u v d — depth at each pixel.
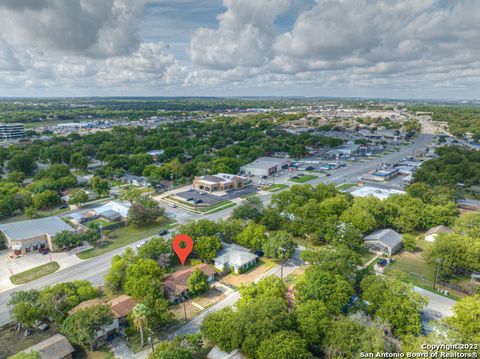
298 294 58.38
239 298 65.38
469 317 46.78
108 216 108.94
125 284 64.56
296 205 99.12
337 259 64.56
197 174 166.12
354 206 95.62
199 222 87.12
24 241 86.19
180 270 76.31
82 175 173.88
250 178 165.50
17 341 54.69
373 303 54.44
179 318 60.28
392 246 83.19
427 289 68.06
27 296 59.16
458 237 73.06
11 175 149.38
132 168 170.75
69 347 50.56
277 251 77.94
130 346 53.56
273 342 44.91
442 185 127.06
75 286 63.91
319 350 49.31
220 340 49.66
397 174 168.62
